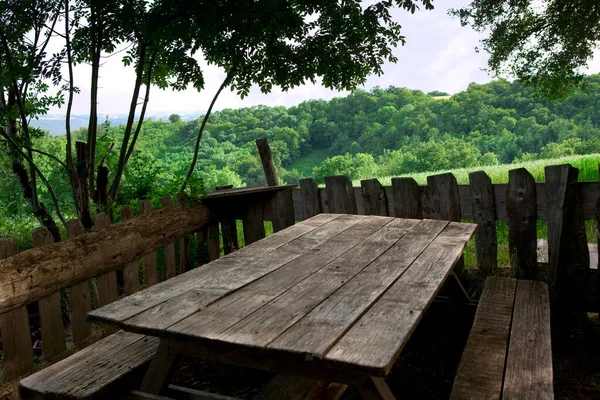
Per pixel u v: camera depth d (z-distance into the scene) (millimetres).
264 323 1682
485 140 107000
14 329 2873
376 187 4527
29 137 4551
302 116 134375
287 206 5012
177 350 1950
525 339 2426
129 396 2062
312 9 5371
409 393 2941
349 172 103875
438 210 4273
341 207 4727
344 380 1658
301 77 5676
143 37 4762
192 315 1790
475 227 3227
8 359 2838
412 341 3684
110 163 5395
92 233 3486
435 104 125562
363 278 2166
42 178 4547
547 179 3760
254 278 2230
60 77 4395
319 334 1559
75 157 4695
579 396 2789
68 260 3252
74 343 3342
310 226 3410
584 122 103500
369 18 5410
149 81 5023
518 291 3238
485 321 2715
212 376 3211
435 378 3111
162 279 4684
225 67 5957
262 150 5137
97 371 2119
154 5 4797
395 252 2611
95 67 4566
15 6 4270
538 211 3871
